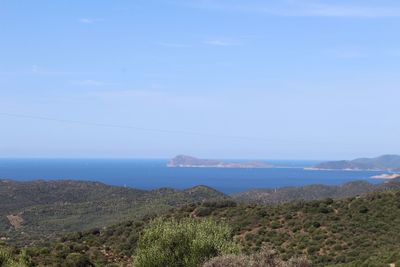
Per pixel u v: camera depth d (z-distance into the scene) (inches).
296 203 2790.4
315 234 2191.2
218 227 1073.5
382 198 2625.5
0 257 1182.9
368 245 1984.5
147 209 4188.0
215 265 852.0
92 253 2005.4
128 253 2041.1
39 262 1596.9
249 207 2805.1
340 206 2635.3
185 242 1029.8
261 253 877.8
